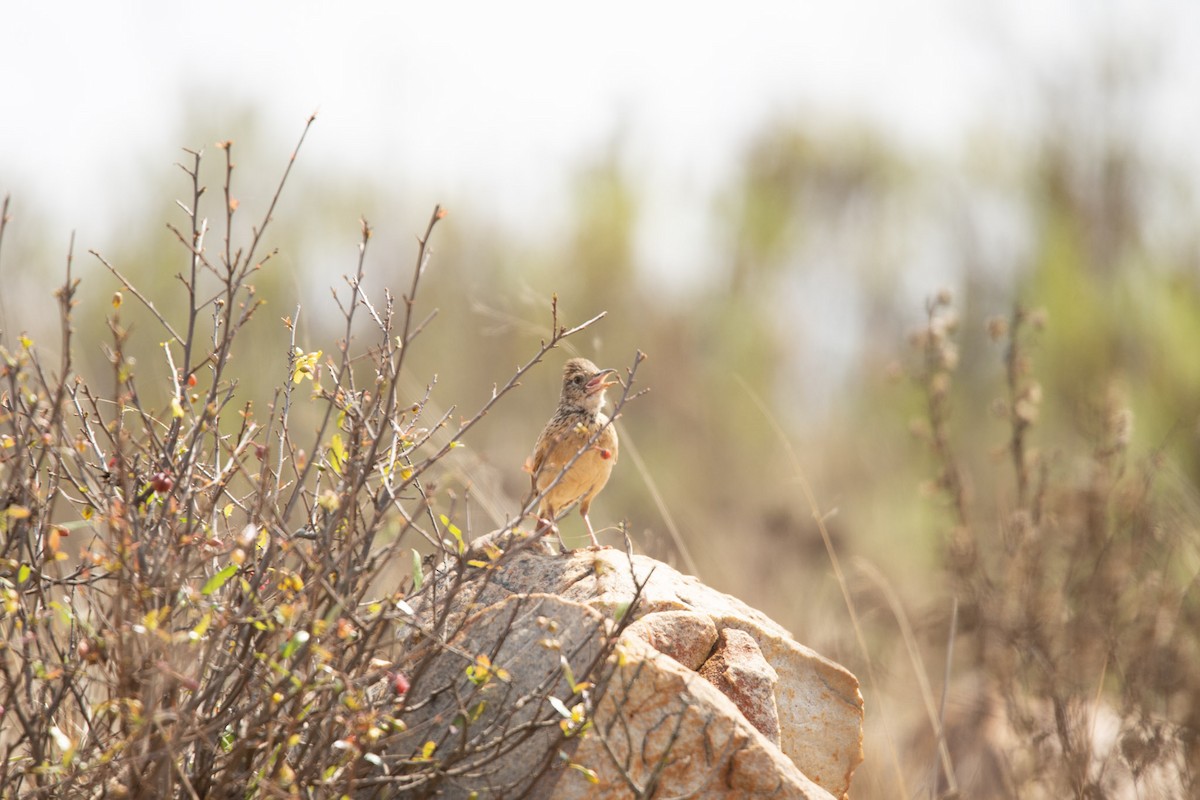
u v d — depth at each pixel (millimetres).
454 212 22312
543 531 6715
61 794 5871
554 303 7035
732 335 24422
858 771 10102
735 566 15844
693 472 21031
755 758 6324
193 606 5945
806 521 17641
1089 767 10273
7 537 6141
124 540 5812
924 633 12562
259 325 15930
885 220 26078
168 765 5602
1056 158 23219
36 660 6281
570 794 6203
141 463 6781
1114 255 21734
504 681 6527
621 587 7484
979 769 11062
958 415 20578
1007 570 12125
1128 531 12945
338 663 6062
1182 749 10438
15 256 18609
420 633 6527
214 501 6402
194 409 6754
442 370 19406
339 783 5922
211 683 6070
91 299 19078
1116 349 19375
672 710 6355
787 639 7430
